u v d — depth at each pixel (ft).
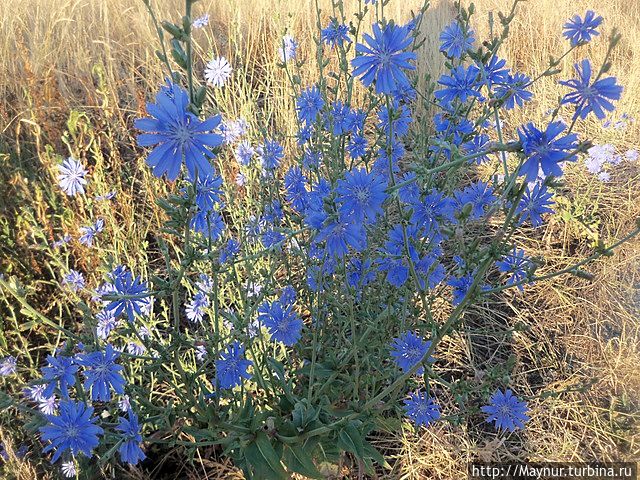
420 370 1.47
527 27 4.31
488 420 1.44
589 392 2.02
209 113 2.35
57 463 1.58
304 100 1.73
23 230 2.17
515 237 2.69
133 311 1.25
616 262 2.48
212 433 1.28
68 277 1.78
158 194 2.53
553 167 0.84
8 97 3.05
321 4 4.05
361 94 3.21
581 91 0.93
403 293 1.55
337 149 1.61
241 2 4.04
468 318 2.29
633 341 2.17
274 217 1.77
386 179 1.60
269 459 1.25
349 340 1.68
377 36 1.08
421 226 1.36
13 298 2.04
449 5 4.04
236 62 3.57
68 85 3.33
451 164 0.93
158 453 1.77
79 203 2.24
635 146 3.34
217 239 1.51
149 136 0.80
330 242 1.10
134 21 3.74
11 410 1.67
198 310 1.71
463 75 1.47
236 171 2.52
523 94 1.33
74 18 3.74
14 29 3.46
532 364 2.15
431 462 1.80
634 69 3.84
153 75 3.31
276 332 1.46
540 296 2.39
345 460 1.76
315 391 1.61
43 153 2.36
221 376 1.33
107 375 1.09
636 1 4.95
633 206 2.78
